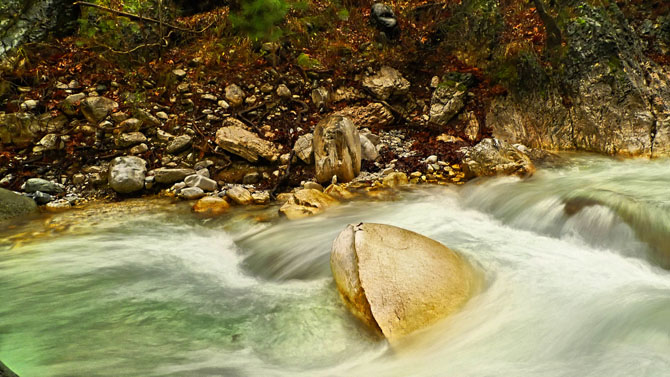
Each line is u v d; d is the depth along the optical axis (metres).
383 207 5.33
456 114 7.41
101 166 6.19
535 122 7.13
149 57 7.62
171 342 2.99
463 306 3.02
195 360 2.80
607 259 3.85
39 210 5.41
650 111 6.63
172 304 3.48
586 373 2.40
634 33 7.66
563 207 4.58
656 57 7.77
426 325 2.85
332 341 2.95
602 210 4.25
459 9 8.50
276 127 6.95
